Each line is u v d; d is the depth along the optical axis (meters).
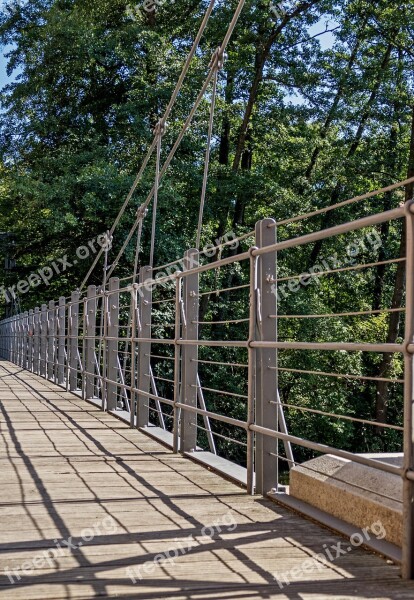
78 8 22.94
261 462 4.10
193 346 5.63
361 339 22.25
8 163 24.33
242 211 22.47
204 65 21.22
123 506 3.79
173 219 21.17
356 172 22.30
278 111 22.28
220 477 4.66
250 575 2.63
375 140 22.70
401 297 21.12
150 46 20.78
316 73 21.75
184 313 5.68
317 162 23.33
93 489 4.25
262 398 4.09
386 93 21.66
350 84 21.72
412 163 21.30
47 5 26.02
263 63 21.27
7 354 28.09
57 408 9.31
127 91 22.41
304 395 21.19
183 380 5.64
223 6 21.16
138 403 7.18
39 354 17.08
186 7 22.28
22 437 6.57
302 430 21.14
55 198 20.33
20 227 23.44
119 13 23.19
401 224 23.03
